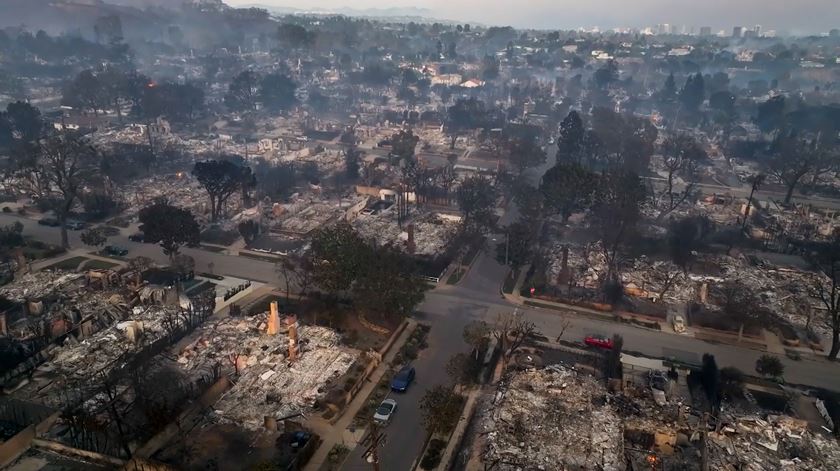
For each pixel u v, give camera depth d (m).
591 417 70.75
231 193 142.12
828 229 137.75
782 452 65.69
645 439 67.44
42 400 70.94
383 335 88.44
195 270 111.00
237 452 63.28
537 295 103.81
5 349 78.25
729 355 87.31
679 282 111.00
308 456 63.34
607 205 130.00
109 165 157.25
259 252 120.12
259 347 83.69
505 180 164.62
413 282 90.88
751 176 189.00
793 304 103.62
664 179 184.12
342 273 89.31
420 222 139.38
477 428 69.44
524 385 77.06
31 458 61.62
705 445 64.25
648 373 80.06
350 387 74.69
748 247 129.38
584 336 91.31
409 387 76.69
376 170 169.75
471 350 86.12
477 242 124.62
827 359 87.19
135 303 94.75
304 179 167.62
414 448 65.88
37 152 145.88
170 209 107.75
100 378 75.31
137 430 65.31
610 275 111.44
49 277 103.31
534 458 63.94
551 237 132.50
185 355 80.62
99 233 118.56
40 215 135.12
